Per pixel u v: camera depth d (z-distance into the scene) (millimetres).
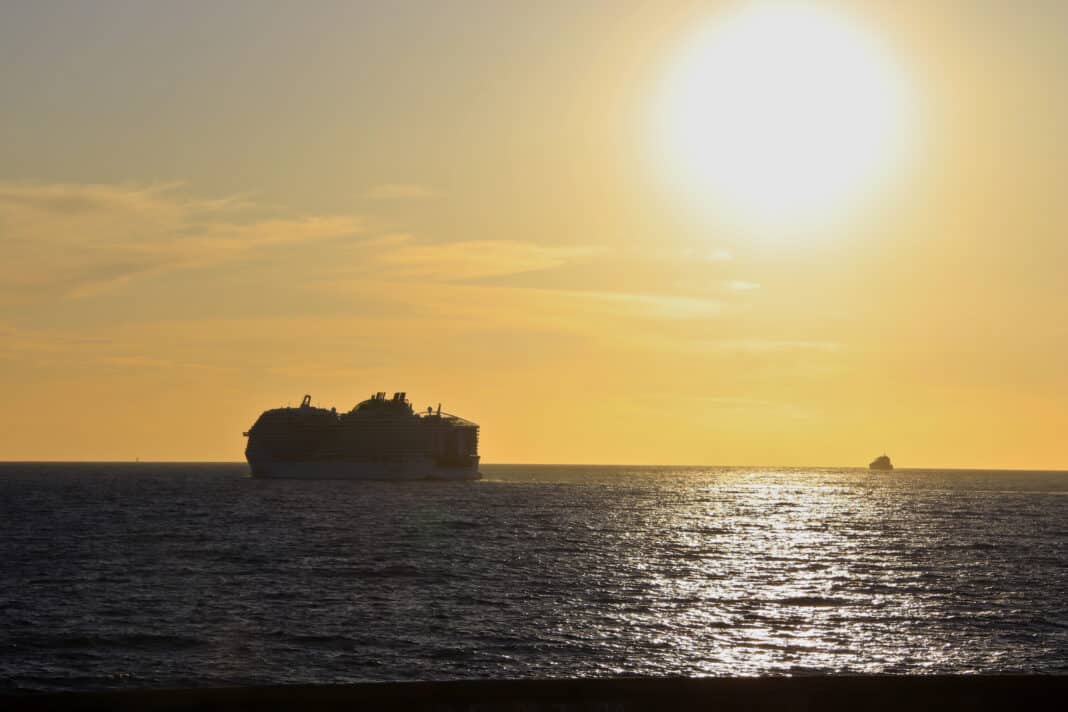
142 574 134750
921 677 21719
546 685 20781
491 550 173750
